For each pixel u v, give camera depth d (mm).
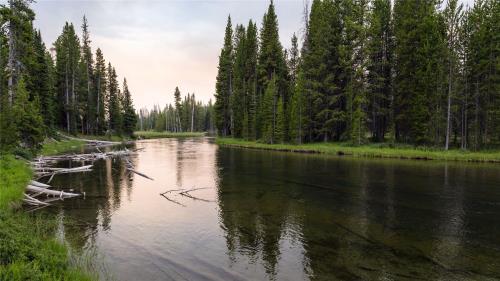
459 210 15320
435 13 43531
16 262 6754
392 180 22969
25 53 34188
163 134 122688
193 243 11250
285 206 16016
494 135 40438
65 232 12109
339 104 52094
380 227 12875
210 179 23578
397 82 46281
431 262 9734
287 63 67500
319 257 10070
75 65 68062
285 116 56844
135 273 8953
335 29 51719
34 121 31312
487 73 40625
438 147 40906
